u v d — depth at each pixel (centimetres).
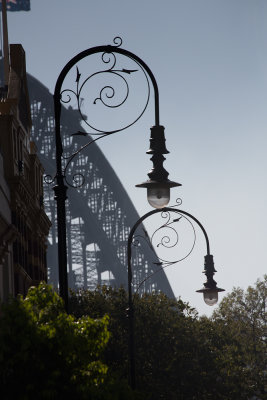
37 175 8062
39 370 2473
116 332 8219
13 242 6425
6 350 2441
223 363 8788
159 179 3016
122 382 2677
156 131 3022
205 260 4394
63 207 2641
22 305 2561
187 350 8500
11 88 7231
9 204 6372
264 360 10831
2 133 6462
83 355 2586
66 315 2598
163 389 8044
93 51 2658
